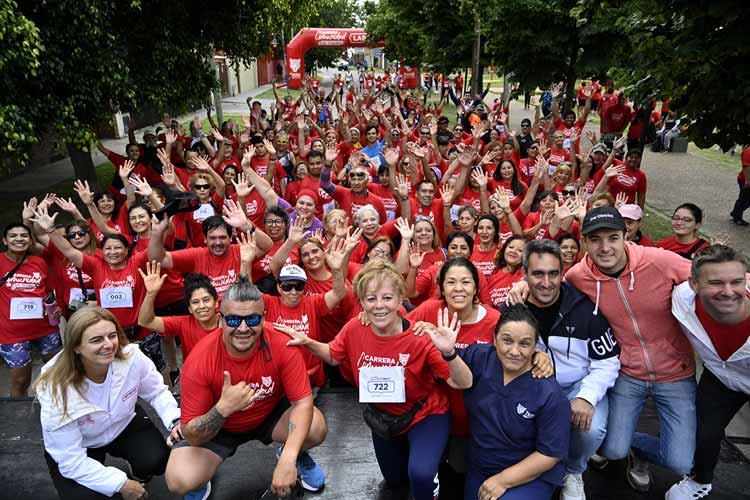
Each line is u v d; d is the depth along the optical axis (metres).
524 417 2.92
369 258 5.07
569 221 5.61
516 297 3.45
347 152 11.86
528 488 2.95
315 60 48.53
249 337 2.99
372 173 9.94
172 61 10.03
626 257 3.30
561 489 3.47
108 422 3.30
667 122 19.62
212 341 3.16
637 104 5.84
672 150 19.59
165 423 3.52
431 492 3.13
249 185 8.26
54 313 5.58
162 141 12.22
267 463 3.96
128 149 10.29
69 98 7.98
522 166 10.96
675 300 3.21
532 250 3.29
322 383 4.82
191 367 3.11
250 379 3.14
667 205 12.84
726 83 4.71
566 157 11.09
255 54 13.47
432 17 19.09
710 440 3.33
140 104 10.09
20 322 5.42
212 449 3.23
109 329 3.08
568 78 13.02
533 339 2.83
